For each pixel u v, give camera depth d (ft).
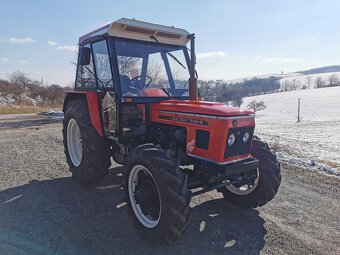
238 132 11.10
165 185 9.75
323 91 315.17
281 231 11.50
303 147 36.81
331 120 107.45
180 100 13.79
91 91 15.79
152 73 14.75
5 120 48.16
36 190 15.14
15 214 12.51
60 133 32.37
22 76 158.61
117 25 13.38
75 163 16.62
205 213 12.94
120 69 13.82
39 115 60.64
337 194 15.21
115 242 10.55
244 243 10.65
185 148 12.12
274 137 49.80
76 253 9.83
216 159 10.84
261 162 12.59
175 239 9.87
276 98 248.32
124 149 13.91
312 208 13.57
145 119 13.66
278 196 14.90
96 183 16.14
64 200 13.94
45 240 10.57
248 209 13.37
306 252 10.14
